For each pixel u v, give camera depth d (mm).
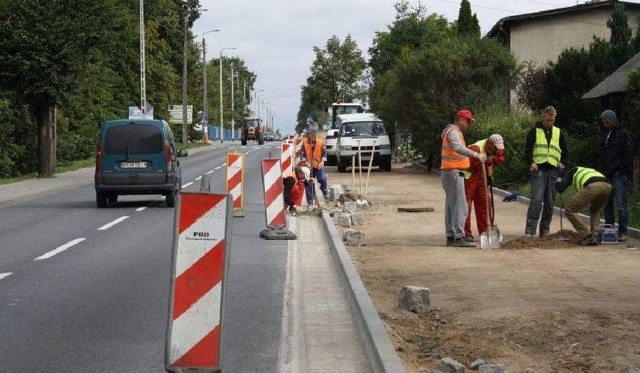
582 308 10188
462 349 8562
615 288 11477
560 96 34906
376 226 20406
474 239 17531
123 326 9828
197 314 6758
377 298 11242
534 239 16953
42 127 40656
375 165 46281
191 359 6762
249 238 18156
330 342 8938
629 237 17328
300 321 10086
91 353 8609
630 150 16578
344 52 107188
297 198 23734
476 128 34719
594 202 16281
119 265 14422
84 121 58375
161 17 81625
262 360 8328
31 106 41156
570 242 16438
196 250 6750
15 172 43844
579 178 16234
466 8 61219
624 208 16578
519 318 9750
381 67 63719
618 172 16578
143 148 25422
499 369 7352
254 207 25453
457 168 16344
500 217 21922
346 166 45594
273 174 18312
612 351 8320
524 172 30375
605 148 16641
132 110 57312
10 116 40781
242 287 12352
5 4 38406
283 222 18312
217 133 139375
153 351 8688
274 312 10594
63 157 52188
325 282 12695
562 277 12430
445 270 13367
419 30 63688
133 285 12492
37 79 39031
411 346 8695
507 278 12438
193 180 38031
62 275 13398
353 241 16828
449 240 16578
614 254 14828
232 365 8141
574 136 32625
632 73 22406
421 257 14930
